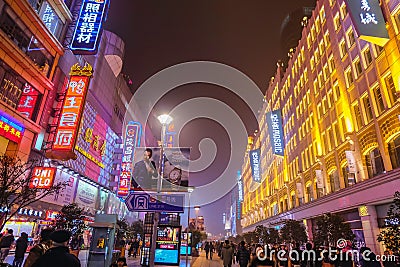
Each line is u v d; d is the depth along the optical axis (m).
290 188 41.28
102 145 49.91
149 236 18.20
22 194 13.07
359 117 23.14
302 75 38.72
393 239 10.76
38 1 28.11
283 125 47.09
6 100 24.20
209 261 28.83
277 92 52.81
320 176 29.25
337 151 26.45
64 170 35.22
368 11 19.22
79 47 29.69
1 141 23.05
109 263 12.22
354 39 24.20
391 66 18.86
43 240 5.94
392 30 18.94
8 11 23.22
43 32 27.48
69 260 3.66
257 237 37.78
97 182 46.78
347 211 23.69
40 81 27.73
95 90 47.81
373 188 19.42
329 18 29.66
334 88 28.22
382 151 19.33
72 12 33.88
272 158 53.41
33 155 26.86
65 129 25.70
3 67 23.39
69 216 18.64
